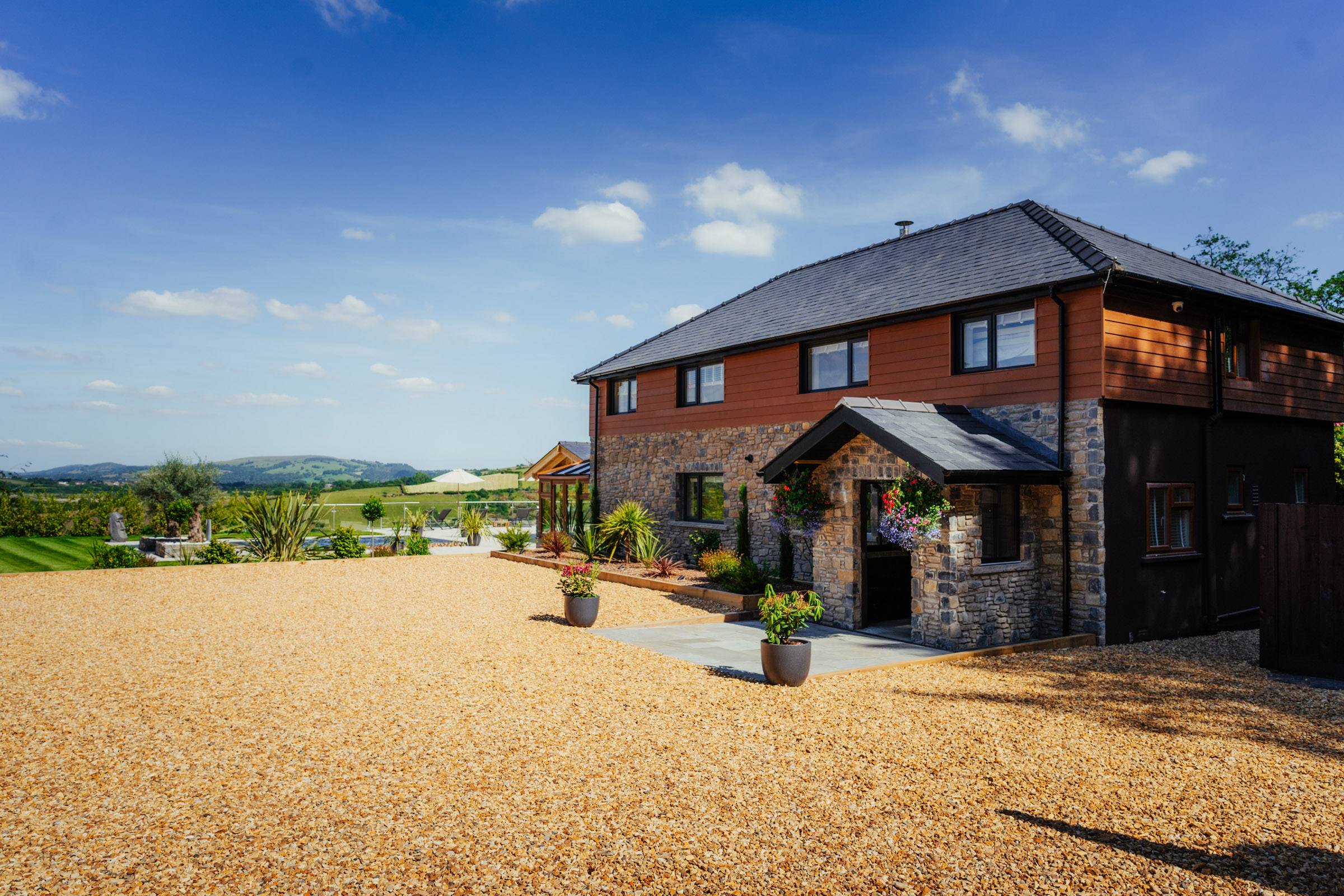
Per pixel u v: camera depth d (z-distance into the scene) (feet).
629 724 21.24
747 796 16.40
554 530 70.49
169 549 75.82
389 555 67.05
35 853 13.65
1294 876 13.24
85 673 26.37
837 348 47.26
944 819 15.40
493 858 13.57
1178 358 36.96
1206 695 25.48
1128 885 12.92
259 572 53.47
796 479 38.75
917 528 32.35
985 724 21.74
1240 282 47.32
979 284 38.91
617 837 14.44
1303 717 23.08
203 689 24.40
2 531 92.38
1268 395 42.06
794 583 46.39
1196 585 37.60
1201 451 38.29
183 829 14.61
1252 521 40.81
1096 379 33.71
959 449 32.68
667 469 60.75
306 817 15.17
